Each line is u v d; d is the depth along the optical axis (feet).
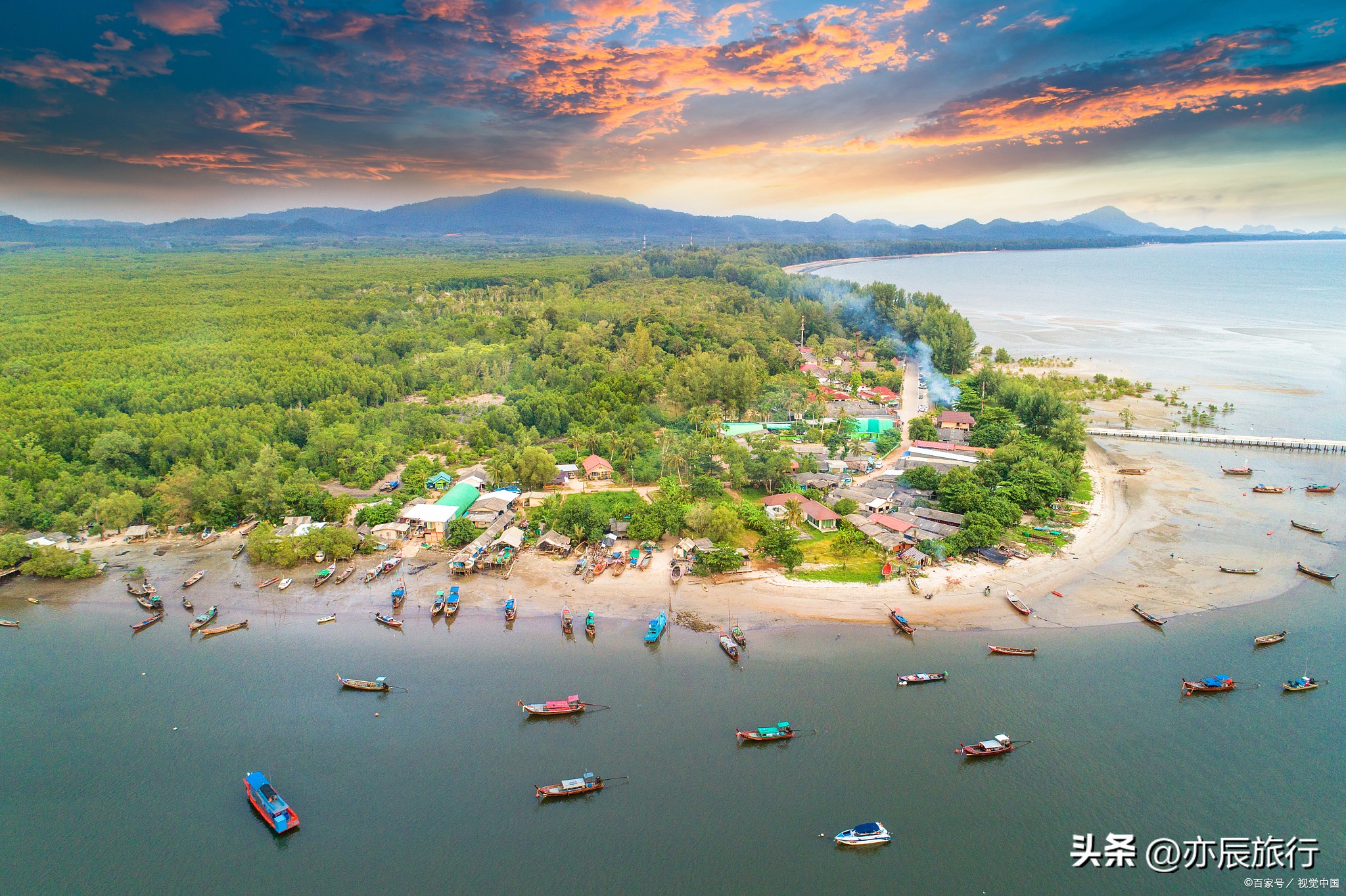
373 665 381.19
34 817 286.46
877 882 252.83
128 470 606.14
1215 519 555.69
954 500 545.85
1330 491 606.55
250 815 286.87
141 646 401.90
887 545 490.49
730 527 501.56
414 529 531.09
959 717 335.26
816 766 306.55
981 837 270.87
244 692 360.69
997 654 384.27
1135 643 393.09
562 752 316.40
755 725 331.98
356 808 288.30
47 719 343.05
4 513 517.96
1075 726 328.70
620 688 359.87
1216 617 417.69
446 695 356.59
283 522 546.67
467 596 451.12
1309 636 398.42
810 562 485.15
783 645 394.32
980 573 469.57
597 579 466.70
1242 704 342.64
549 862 262.06
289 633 413.39
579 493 605.31
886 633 405.39
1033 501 556.92
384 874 258.57
